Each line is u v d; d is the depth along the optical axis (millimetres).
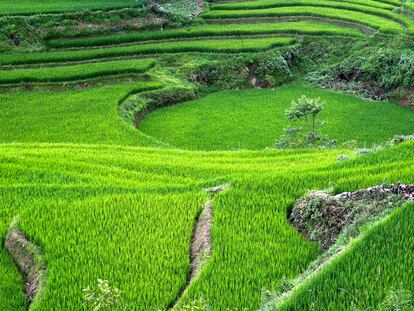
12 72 36000
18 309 11391
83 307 10469
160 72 38688
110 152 23328
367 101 37469
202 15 48094
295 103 26297
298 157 21828
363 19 46625
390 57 39500
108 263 11961
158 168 20281
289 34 45250
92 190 16719
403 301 7531
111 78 36844
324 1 52750
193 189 16531
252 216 13523
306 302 8453
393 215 10648
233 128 32188
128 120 31766
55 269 11844
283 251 11914
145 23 44656
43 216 14406
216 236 12586
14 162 20188
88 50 40781
